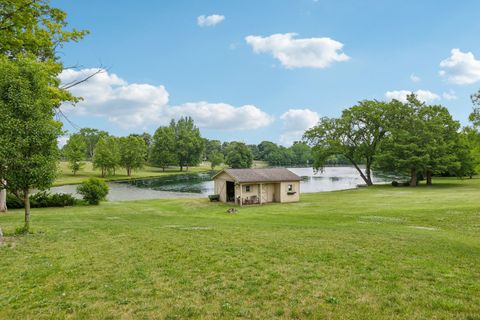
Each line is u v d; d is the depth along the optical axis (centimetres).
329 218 2078
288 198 3581
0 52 1822
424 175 5912
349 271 866
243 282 782
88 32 2228
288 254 1035
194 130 12319
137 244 1173
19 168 1277
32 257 1000
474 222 1741
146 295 705
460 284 770
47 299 686
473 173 5297
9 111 1231
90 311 628
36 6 1827
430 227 1692
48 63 1973
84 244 1177
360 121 5397
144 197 4544
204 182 7062
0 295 708
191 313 616
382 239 1277
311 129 5544
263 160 19138
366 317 593
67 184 5966
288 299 680
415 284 770
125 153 8381
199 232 1428
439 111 5147
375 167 5397
